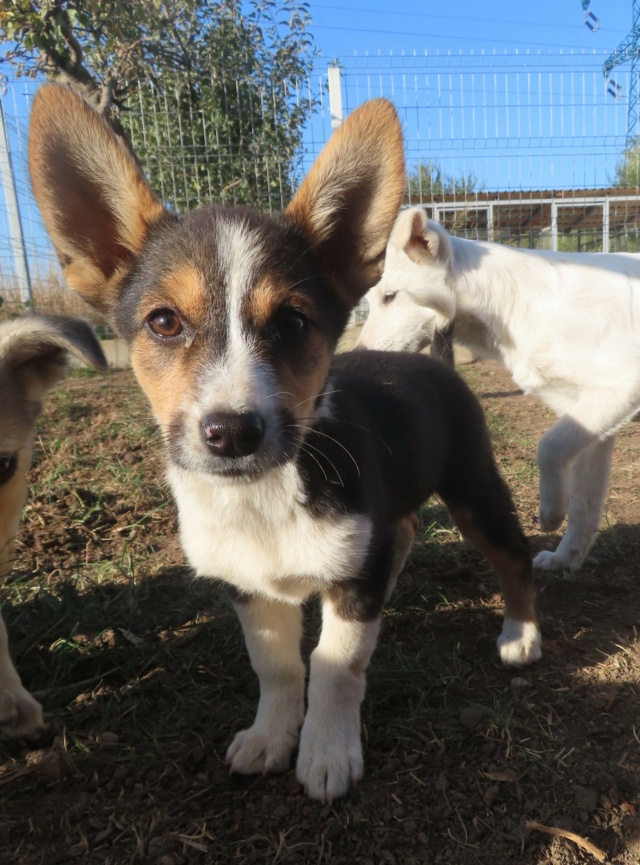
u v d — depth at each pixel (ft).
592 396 1.69
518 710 1.15
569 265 1.88
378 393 1.27
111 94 3.41
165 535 1.87
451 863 0.88
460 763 1.04
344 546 0.99
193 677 1.25
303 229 1.05
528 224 6.14
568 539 1.68
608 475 1.69
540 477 1.65
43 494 2.10
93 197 1.05
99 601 1.50
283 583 1.02
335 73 4.09
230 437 0.85
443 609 1.48
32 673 1.28
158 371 0.96
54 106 0.97
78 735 1.11
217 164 4.16
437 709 1.16
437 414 1.34
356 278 1.11
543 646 1.34
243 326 0.93
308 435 1.00
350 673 1.01
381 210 1.06
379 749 1.07
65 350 1.32
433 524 1.84
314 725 1.01
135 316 0.99
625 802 0.96
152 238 1.02
